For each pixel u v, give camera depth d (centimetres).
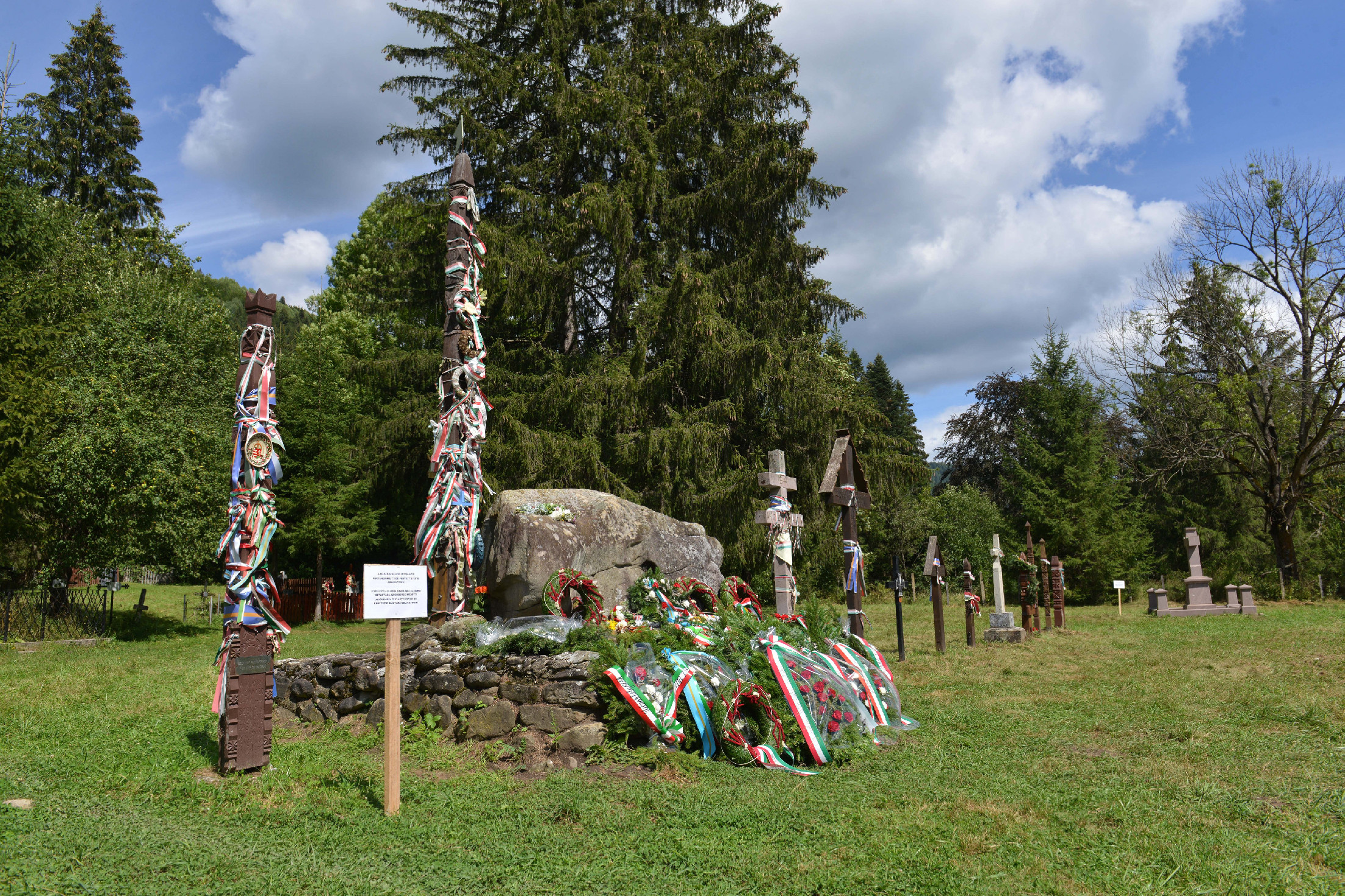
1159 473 3634
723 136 2575
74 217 2594
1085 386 3528
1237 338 3147
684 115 2359
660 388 2214
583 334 2703
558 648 746
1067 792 586
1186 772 638
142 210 3453
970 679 1142
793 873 437
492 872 437
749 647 788
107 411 1897
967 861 451
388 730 538
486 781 607
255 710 641
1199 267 3212
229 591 645
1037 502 3406
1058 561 2075
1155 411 3388
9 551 2020
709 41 2527
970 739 773
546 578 906
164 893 394
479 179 2462
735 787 605
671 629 806
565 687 688
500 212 2430
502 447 2081
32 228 2264
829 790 595
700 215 2406
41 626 1783
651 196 2336
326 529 2706
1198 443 3275
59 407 1834
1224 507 3834
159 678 1150
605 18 2522
